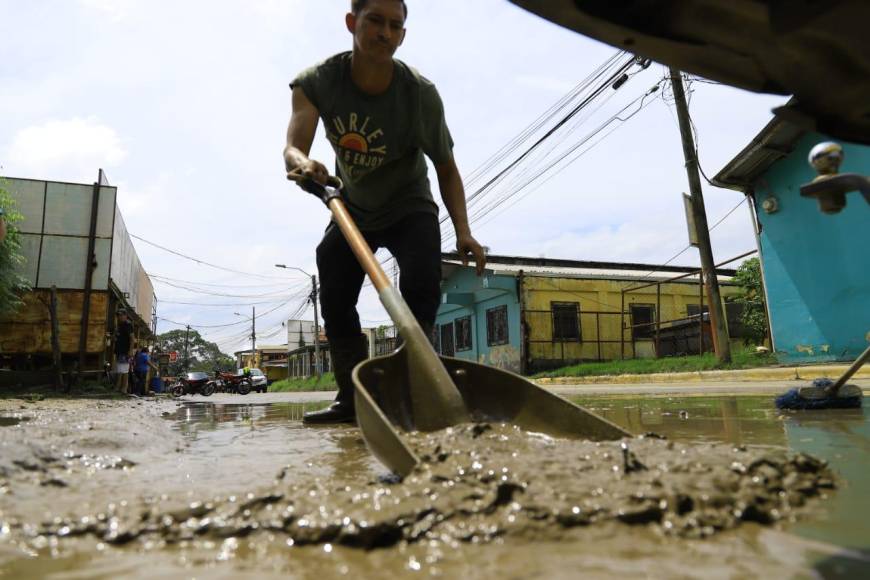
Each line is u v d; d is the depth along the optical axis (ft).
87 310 40.32
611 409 13.32
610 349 58.80
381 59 8.93
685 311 62.03
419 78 9.64
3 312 35.35
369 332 97.60
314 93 9.37
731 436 7.06
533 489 3.25
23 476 4.33
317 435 8.38
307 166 8.25
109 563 2.65
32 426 6.86
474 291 62.69
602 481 3.36
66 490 4.01
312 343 154.71
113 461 5.32
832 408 10.68
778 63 2.90
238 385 75.61
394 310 6.66
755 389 22.00
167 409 19.45
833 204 3.61
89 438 6.17
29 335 39.22
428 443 4.37
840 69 2.82
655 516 3.01
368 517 2.94
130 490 3.98
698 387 25.73
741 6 2.72
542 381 46.62
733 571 2.39
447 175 10.64
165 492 3.85
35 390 33.68
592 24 2.90
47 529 3.05
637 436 5.01
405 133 9.66
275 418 13.43
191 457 5.96
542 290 57.93
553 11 2.87
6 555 2.76
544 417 5.70
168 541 2.93
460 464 3.71
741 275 45.98
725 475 3.49
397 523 2.90
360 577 2.43
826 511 3.27
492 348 62.13
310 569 2.54
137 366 49.37
